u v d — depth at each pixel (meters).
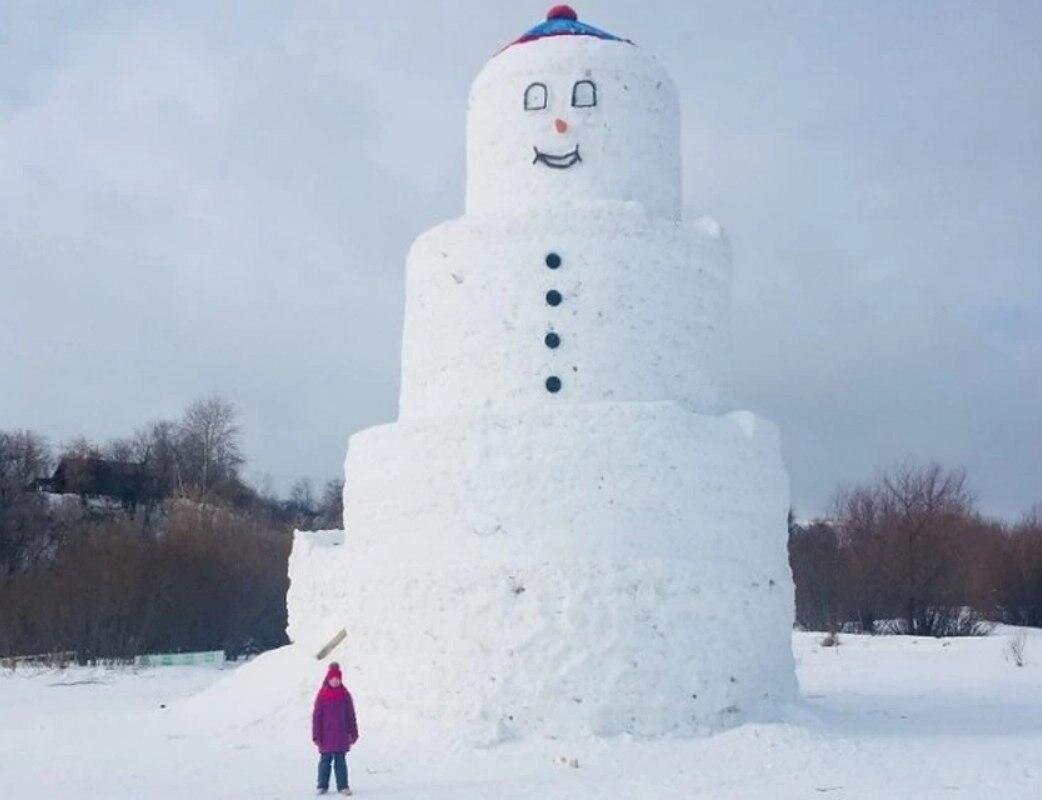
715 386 19.92
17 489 56.38
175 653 39.66
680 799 13.01
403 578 18.05
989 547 56.31
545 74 20.20
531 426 17.89
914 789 13.62
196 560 42.84
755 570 18.39
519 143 20.17
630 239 19.16
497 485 17.78
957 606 51.62
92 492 65.12
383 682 18.08
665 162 20.83
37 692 27.50
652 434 17.81
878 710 21.78
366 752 16.28
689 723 16.95
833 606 51.97
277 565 46.44
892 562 51.09
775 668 18.56
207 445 71.38
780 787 13.77
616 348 18.83
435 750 16.23
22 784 14.45
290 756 16.34
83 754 16.89
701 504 17.88
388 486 18.78
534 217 19.19
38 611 39.25
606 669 16.81
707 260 19.91
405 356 20.42
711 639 17.34
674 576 17.25
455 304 19.42
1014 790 13.55
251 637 45.38
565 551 17.33
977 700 23.70
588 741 16.42
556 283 18.97
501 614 17.14
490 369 18.95
